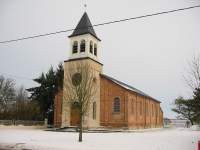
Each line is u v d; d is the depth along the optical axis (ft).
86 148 43.50
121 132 92.79
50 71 139.23
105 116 107.34
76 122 105.50
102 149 42.57
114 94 107.76
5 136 65.82
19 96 180.24
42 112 131.95
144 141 55.98
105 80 111.96
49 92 134.00
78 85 62.08
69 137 65.51
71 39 117.19
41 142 52.16
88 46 111.96
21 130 97.09
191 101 52.29
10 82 157.69
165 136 71.51
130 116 106.93
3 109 138.31
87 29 114.21
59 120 115.75
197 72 42.14
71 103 62.18
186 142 54.08
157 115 166.50
